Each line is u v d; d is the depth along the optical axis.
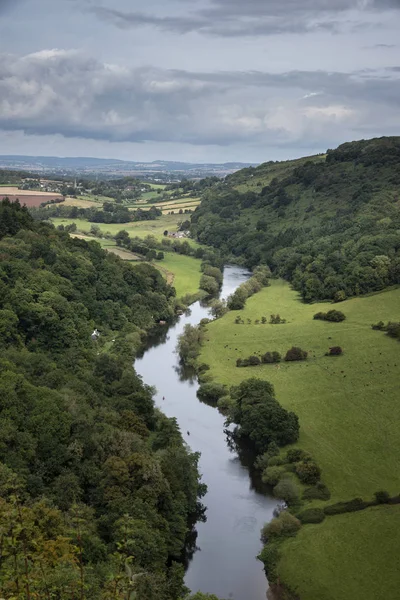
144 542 75.44
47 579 42.34
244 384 130.75
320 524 91.00
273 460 108.88
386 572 79.75
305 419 125.19
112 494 83.25
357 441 115.88
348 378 144.75
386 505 95.19
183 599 70.75
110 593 37.81
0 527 39.06
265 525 92.19
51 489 83.12
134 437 97.06
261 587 81.50
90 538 72.06
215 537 92.12
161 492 86.69
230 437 123.81
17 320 135.62
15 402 93.44
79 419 96.19
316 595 76.88
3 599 35.53
